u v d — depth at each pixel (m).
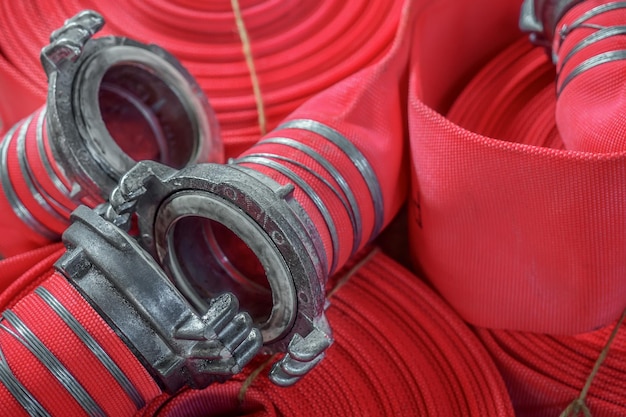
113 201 0.61
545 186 0.66
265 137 0.76
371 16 1.01
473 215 0.73
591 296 0.74
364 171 0.72
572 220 0.67
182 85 0.80
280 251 0.57
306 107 0.76
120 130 0.83
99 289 0.55
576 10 0.81
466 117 0.94
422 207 0.80
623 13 0.75
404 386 0.80
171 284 0.55
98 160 0.70
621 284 0.73
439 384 0.80
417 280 0.87
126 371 0.57
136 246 0.56
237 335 0.55
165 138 0.83
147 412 0.74
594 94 0.73
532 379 0.81
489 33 1.01
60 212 0.79
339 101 0.77
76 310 0.56
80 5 1.03
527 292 0.77
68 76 0.70
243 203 0.57
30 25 1.00
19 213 0.81
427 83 0.92
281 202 0.57
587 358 0.82
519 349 0.84
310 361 0.59
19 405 0.56
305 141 0.70
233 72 0.98
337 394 0.78
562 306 0.77
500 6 0.98
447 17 0.90
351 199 0.70
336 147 0.71
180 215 0.62
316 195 0.67
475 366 0.81
